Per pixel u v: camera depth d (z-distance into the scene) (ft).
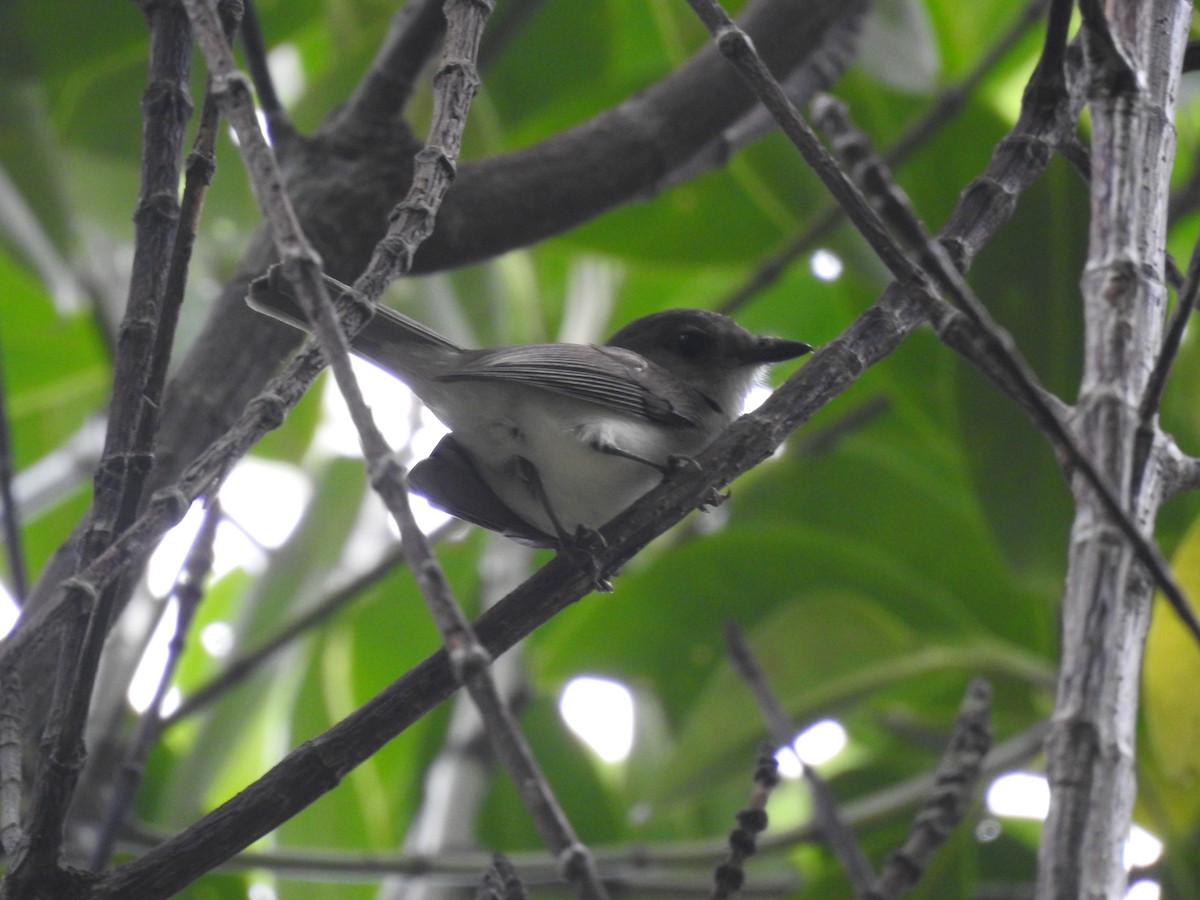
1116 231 15.75
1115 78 16.26
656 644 42.73
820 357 20.38
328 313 14.10
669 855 39.70
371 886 42.80
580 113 41.91
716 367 31.50
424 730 46.34
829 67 34.73
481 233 28.45
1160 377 15.03
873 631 37.45
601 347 27.96
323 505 45.47
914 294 14.67
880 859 38.40
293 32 42.34
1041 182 34.37
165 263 17.95
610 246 43.47
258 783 18.29
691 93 30.12
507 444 25.63
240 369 25.93
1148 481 15.11
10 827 17.48
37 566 48.91
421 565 13.03
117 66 39.11
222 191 39.93
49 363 47.88
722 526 44.65
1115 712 13.61
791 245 39.32
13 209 36.68
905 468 43.98
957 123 38.11
